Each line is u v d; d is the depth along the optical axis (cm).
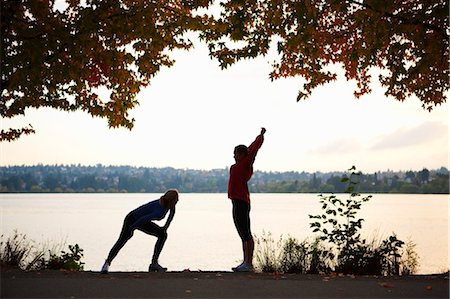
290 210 13000
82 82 1456
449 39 1191
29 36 1277
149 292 768
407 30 1184
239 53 1323
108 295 745
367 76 1493
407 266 1158
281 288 809
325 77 1409
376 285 836
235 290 790
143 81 1491
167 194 1052
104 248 3900
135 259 3212
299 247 1123
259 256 1162
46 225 6397
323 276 949
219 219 9019
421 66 1209
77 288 789
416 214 10462
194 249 3816
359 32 1333
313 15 1209
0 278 865
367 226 6091
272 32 1271
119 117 1519
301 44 1284
